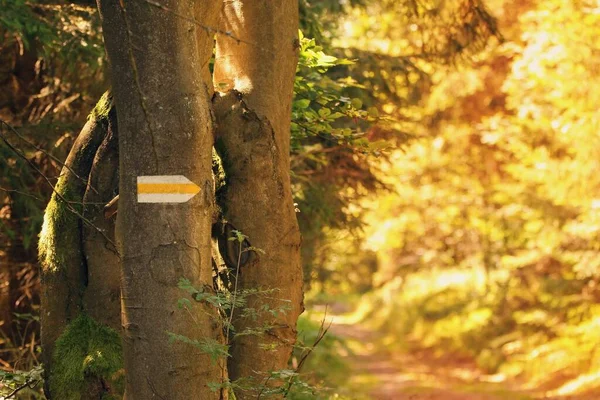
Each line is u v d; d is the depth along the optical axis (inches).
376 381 761.0
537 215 785.6
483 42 492.7
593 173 634.2
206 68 232.2
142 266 202.1
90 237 232.8
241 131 239.0
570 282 840.9
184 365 202.2
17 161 383.6
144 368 203.0
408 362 962.7
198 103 203.6
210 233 209.3
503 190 821.2
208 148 207.5
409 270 1387.8
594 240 727.1
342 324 1448.1
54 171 402.6
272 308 239.8
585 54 581.9
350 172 499.2
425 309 1197.1
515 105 660.1
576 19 580.4
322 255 587.8
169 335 199.2
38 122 401.4
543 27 594.2
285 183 243.8
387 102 500.4
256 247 238.4
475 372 847.7
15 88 439.5
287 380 243.9
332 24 522.3
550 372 722.8
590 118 597.0
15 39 409.7
